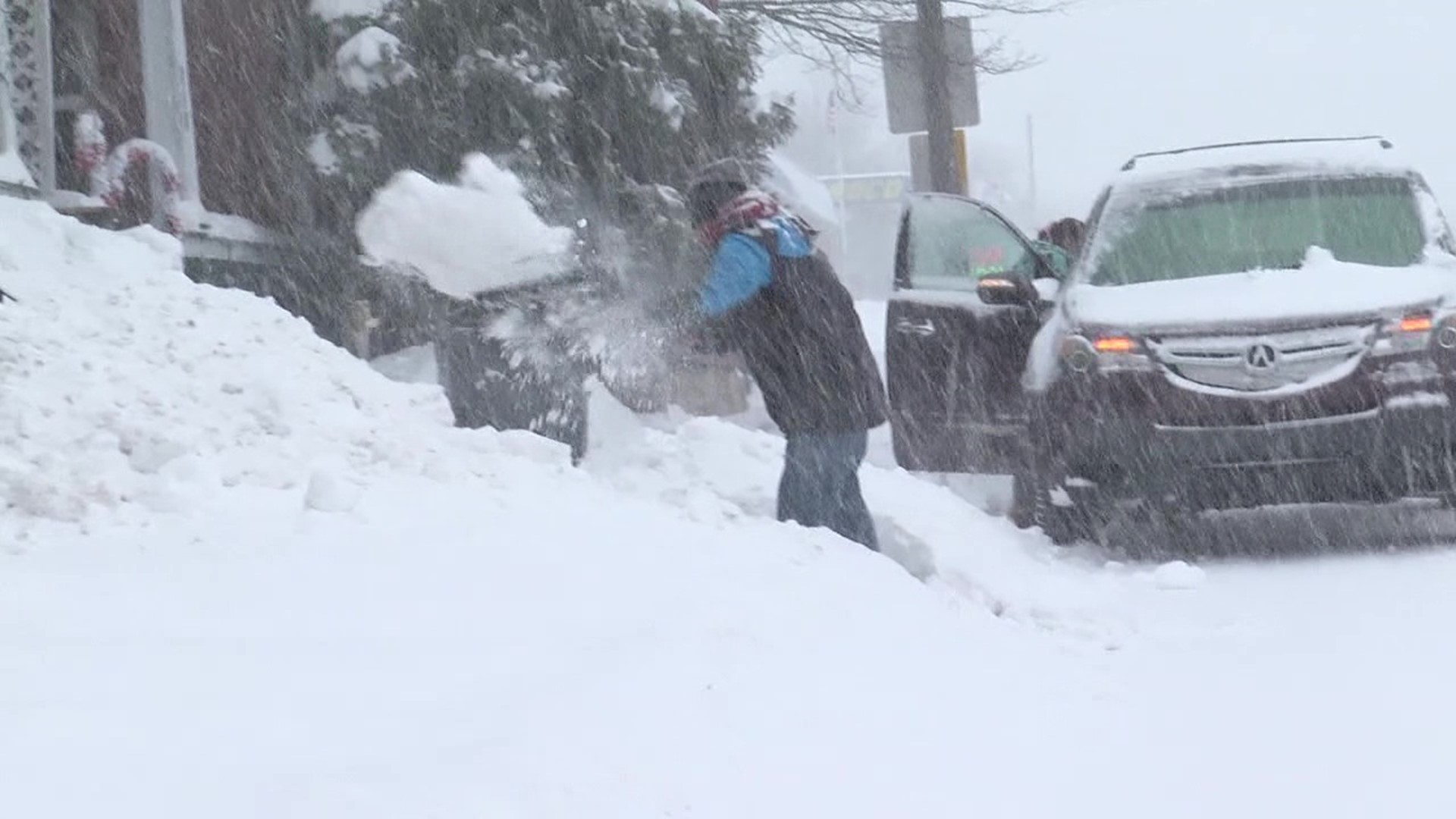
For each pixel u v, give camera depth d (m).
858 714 10.20
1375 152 21.34
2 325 14.23
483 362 17.02
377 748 8.08
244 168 24.52
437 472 14.16
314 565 11.27
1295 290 18.48
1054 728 10.94
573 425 17.36
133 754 7.61
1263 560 18.47
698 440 19.11
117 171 20.30
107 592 10.34
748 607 11.83
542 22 25.64
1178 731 11.17
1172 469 18.17
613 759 8.41
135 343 14.83
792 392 16.08
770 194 16.56
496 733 8.40
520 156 24.36
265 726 8.20
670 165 26.27
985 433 22.77
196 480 12.72
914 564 16.81
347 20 25.38
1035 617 15.45
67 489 12.05
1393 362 17.94
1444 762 10.43
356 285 24.53
